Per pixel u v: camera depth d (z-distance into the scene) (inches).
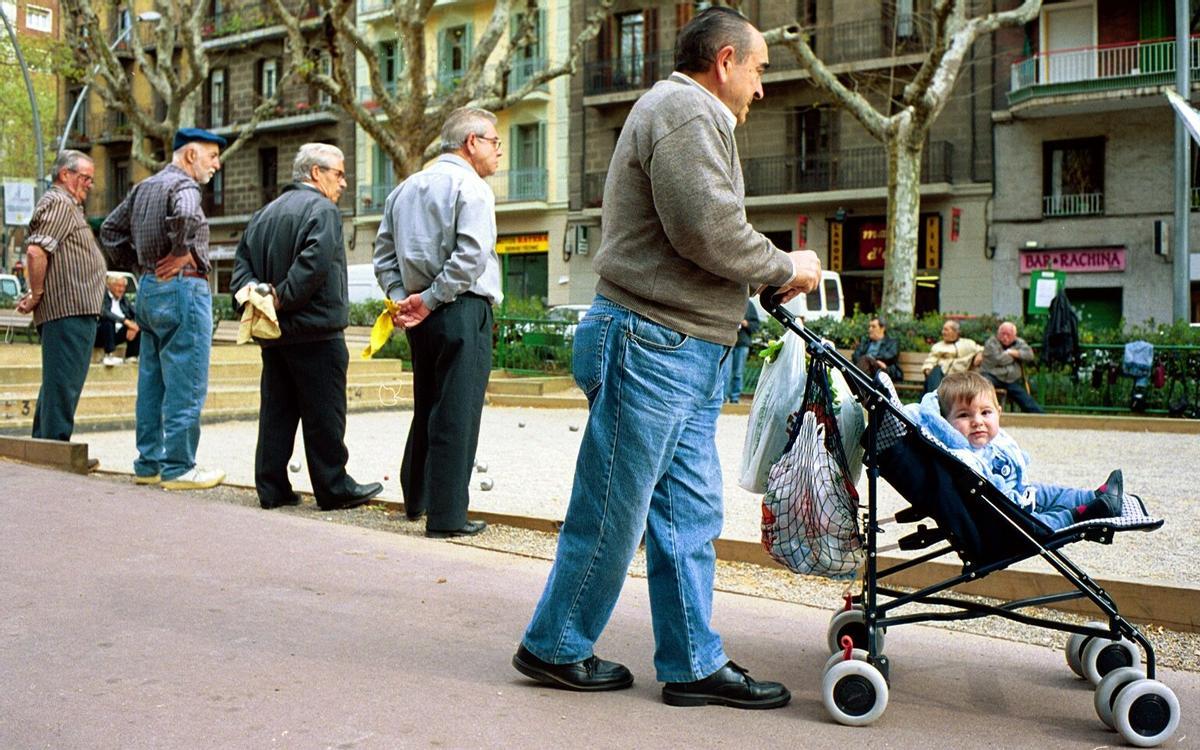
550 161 1364.4
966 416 147.9
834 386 138.0
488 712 123.9
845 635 139.3
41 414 294.0
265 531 217.6
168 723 116.5
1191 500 293.3
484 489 286.4
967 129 1098.7
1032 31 1059.9
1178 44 742.5
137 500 242.5
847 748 116.9
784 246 1219.2
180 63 1688.0
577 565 130.4
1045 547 130.7
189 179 260.5
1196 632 167.5
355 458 370.0
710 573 132.6
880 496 282.8
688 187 117.6
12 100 1620.3
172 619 156.3
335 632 153.9
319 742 112.6
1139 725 120.1
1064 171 1066.7
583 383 130.5
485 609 170.1
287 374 249.0
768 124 1210.6
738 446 446.0
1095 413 589.6
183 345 262.8
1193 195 1008.2
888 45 1139.3
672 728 121.3
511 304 837.2
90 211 1834.4
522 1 1363.2
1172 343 588.7
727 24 125.2
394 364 696.4
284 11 772.6
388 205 225.8
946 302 1117.1
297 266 233.6
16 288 1023.6
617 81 1301.7
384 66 1485.0
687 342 125.9
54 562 185.8
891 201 758.5
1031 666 150.7
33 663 135.3
